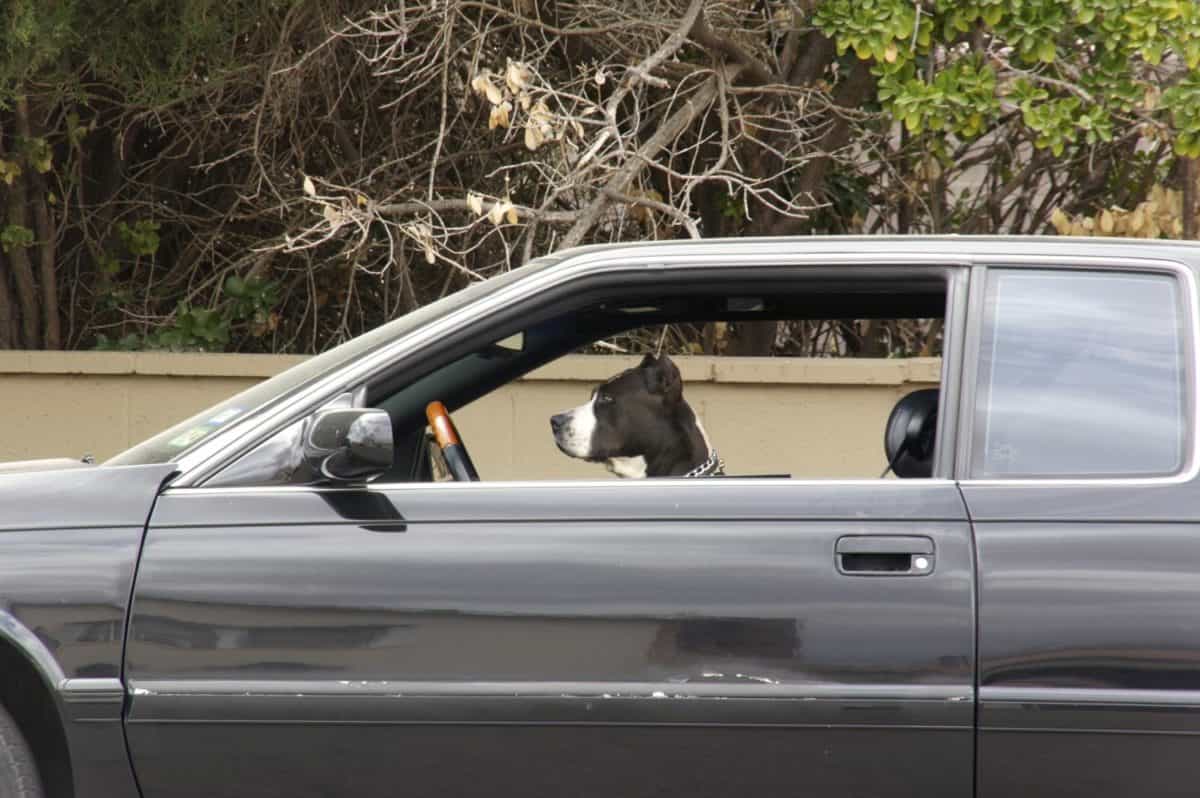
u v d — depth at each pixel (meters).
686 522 12.11
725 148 28.38
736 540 12.02
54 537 12.34
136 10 28.31
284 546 12.20
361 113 33.97
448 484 12.45
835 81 32.25
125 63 29.64
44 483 12.73
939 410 12.42
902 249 12.90
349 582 12.09
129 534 12.31
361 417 11.89
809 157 29.50
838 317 16.42
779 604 11.86
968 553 11.84
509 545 12.12
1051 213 31.95
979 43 28.56
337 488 12.41
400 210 28.62
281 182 33.94
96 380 29.19
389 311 34.84
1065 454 12.20
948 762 11.77
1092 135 27.70
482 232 31.98
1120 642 11.63
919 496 12.07
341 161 34.12
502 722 11.93
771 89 28.95
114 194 35.34
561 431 16.77
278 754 12.07
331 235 28.34
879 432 27.14
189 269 35.38
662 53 26.97
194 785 12.14
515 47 31.16
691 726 11.85
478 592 12.02
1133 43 26.83
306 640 12.06
